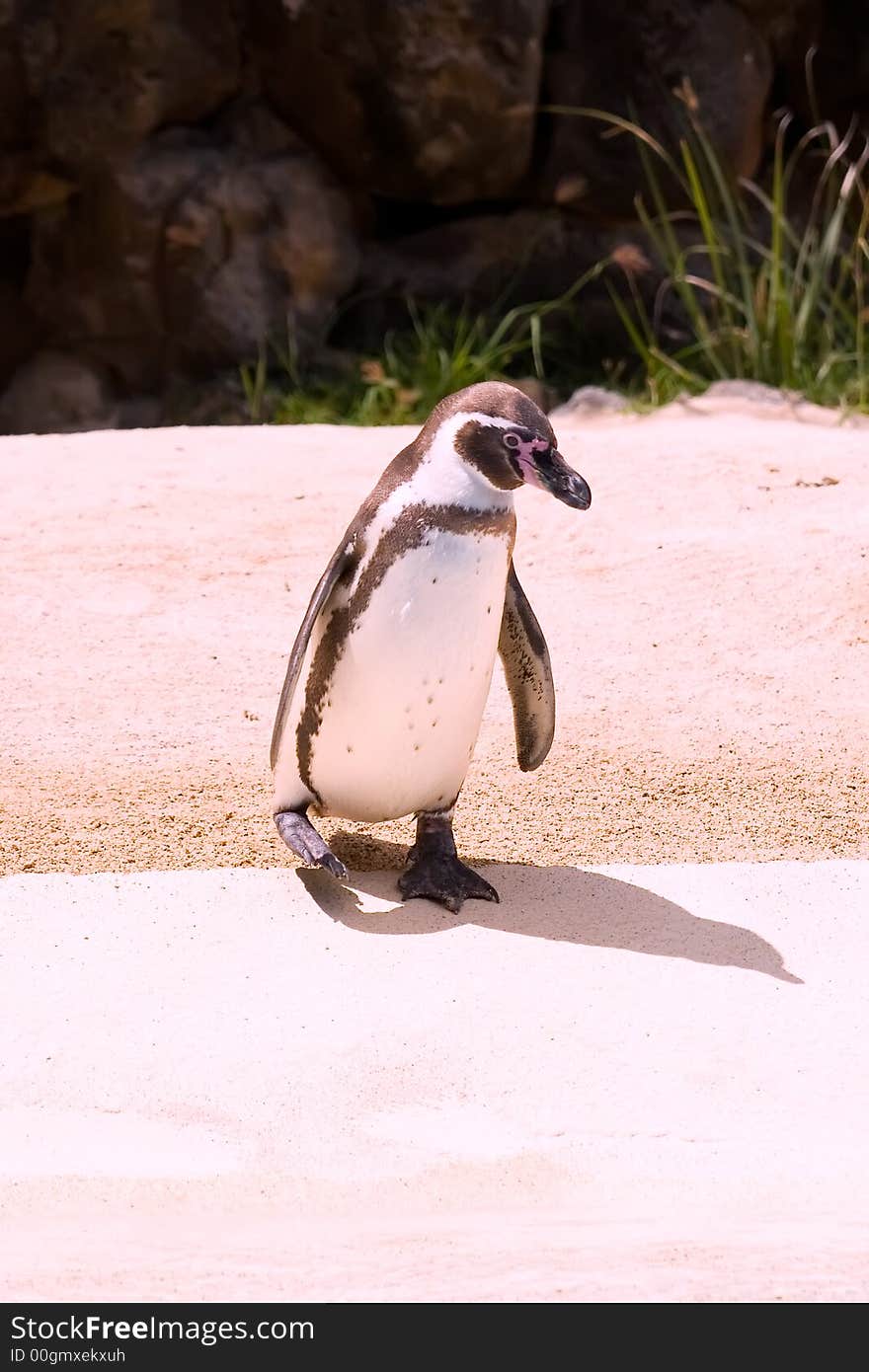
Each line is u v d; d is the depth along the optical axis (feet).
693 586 37.60
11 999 18.86
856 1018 18.95
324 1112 16.84
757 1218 14.35
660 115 70.54
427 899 21.91
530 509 42.16
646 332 72.64
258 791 27.17
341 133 70.79
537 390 66.85
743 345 66.64
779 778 28.12
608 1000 19.13
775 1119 16.80
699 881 22.54
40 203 70.38
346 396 69.72
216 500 42.34
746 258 71.26
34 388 71.41
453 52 68.74
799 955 20.48
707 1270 12.51
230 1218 14.65
